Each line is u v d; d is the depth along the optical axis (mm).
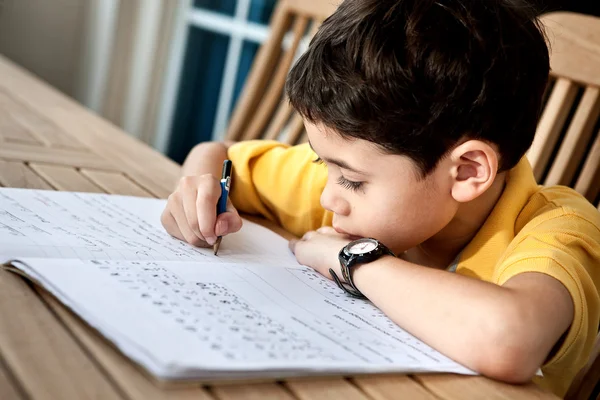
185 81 2799
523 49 718
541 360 577
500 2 723
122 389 428
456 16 689
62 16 2938
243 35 2562
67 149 1106
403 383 521
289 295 638
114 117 2938
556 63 1081
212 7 2686
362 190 733
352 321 609
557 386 713
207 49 2709
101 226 754
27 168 955
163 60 2848
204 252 753
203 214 756
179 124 2826
